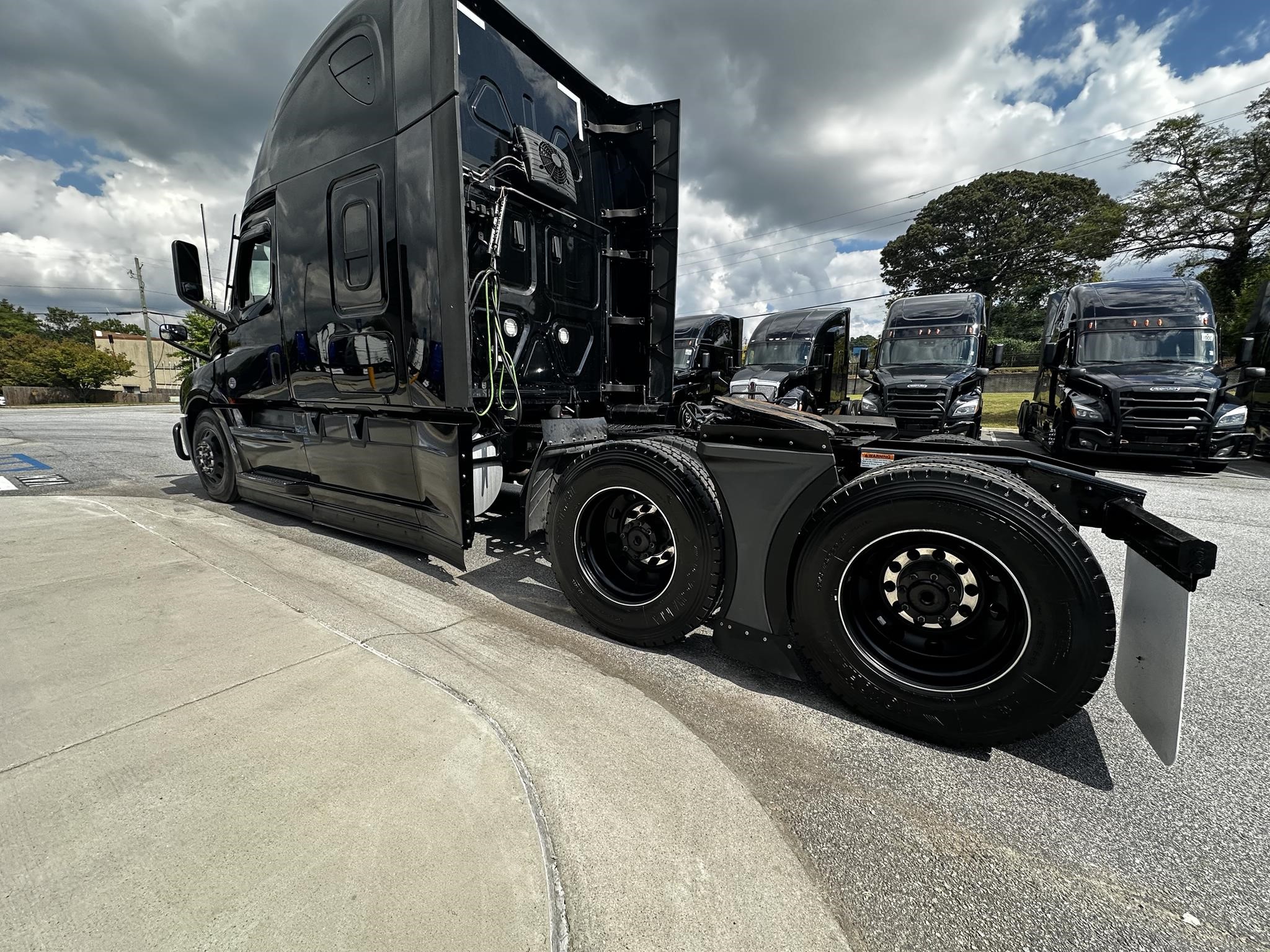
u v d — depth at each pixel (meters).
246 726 1.70
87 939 1.00
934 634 1.92
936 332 10.62
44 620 2.44
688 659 2.39
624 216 4.17
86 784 1.42
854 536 1.91
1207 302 8.38
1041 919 1.19
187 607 2.61
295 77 3.56
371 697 1.89
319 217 3.44
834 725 1.94
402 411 3.15
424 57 2.69
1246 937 1.15
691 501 2.22
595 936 1.09
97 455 8.07
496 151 3.14
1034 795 1.60
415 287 2.91
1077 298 9.17
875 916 1.19
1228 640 2.64
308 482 3.99
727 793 1.56
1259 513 5.29
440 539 3.10
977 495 1.72
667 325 4.12
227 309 4.41
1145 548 1.71
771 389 10.56
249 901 1.09
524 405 3.46
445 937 1.04
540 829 1.37
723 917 1.15
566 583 2.63
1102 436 7.94
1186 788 1.63
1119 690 1.83
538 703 1.98
